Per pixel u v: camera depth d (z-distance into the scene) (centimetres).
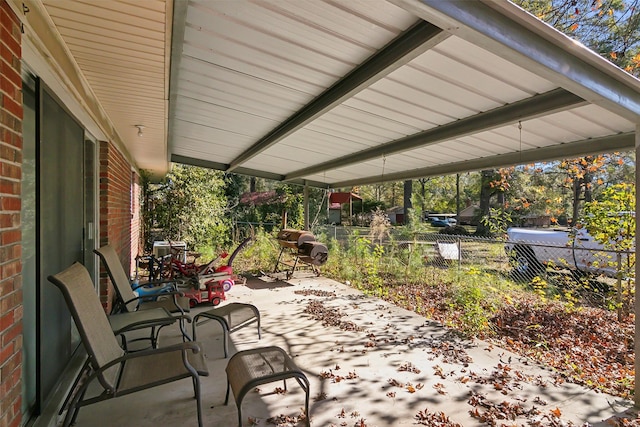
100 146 483
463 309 540
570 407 286
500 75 320
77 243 367
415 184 3297
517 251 843
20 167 193
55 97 288
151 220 1234
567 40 232
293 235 838
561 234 791
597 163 905
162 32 240
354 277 809
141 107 422
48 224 271
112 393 215
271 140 602
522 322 514
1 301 168
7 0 177
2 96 171
